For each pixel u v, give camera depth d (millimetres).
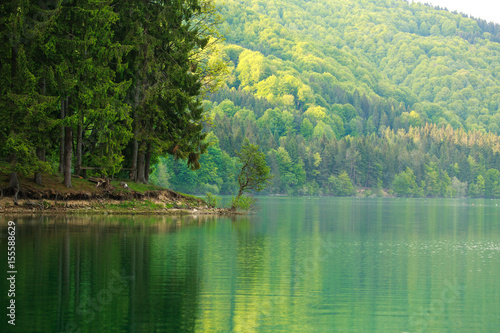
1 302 17547
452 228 51156
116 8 54375
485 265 26953
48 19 43906
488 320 17141
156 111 54938
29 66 43656
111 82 48656
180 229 39812
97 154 52375
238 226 45281
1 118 41812
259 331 15516
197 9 57969
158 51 56656
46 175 51031
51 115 49250
